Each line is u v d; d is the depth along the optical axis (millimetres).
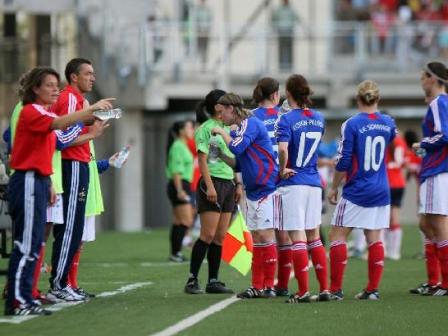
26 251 33438
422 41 95438
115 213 91875
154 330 30891
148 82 89562
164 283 44938
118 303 37062
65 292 37656
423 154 41000
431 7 106750
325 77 94000
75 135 36469
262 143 38438
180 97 91625
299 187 37594
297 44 95750
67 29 77125
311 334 30719
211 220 40812
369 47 94875
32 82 33688
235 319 33219
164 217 95562
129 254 62250
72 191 37438
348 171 38594
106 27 83688
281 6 94500
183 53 91750
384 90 94375
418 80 94375
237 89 93000
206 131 41000
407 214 96188
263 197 38562
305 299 37625
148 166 94750
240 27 93562
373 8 106750
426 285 41281
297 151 37656
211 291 41000
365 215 38469
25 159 33250
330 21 103438
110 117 33344
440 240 40812
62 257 37531
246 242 40812
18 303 33688
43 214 33562
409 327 32156
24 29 77312
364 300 38562
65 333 30344
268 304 37000
